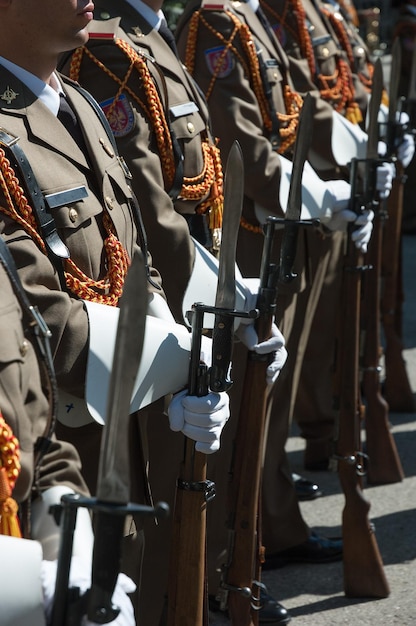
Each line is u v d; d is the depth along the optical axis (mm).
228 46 5566
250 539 4309
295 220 4293
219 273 3465
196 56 5613
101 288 3414
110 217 3500
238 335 4328
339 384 5578
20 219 3180
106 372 3223
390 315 8555
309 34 7234
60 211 3305
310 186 5754
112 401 2221
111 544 2309
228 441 5457
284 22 6895
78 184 3385
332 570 6016
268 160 5531
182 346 3531
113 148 3689
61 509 2436
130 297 2191
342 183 5992
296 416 7508
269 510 5938
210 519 5414
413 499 6945
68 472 2838
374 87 5820
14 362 2650
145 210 4270
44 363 2777
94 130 3574
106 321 3273
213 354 3488
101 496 2277
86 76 4367
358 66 8672
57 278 3252
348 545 5578
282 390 6207
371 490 7125
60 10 3279
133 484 3637
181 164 4469
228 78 5559
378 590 5574
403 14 11891
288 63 6238
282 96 6008
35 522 2746
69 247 3336
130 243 3643
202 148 4652
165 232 4262
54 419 2777
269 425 6047
